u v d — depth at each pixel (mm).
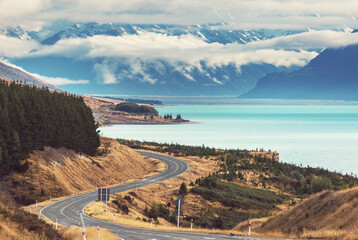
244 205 117562
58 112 131875
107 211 76062
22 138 110062
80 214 71438
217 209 108562
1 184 93625
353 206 46688
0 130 101562
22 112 111375
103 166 141750
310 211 54062
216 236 45969
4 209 32875
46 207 80000
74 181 118875
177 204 57156
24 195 93500
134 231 51688
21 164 106188
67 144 134500
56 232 35094
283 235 46875
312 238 41094
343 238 38438
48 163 115375
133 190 112125
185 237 44844
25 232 31719
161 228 55875
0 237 28984
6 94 114375
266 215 106375
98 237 41656
